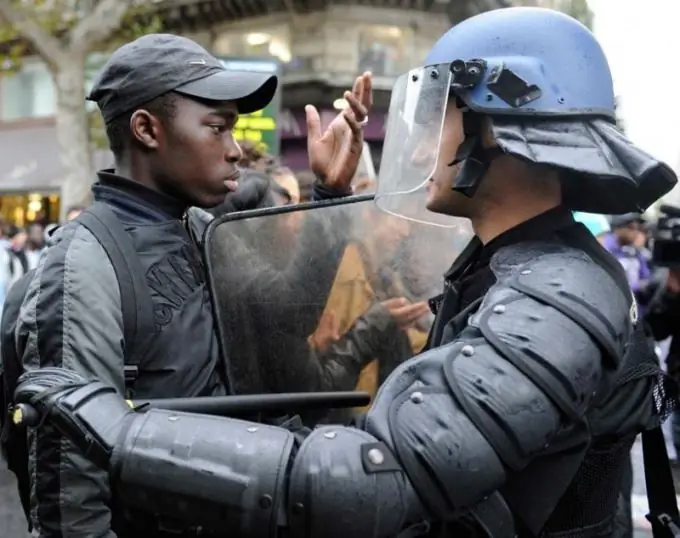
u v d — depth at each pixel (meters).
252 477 0.83
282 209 1.52
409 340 1.60
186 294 1.38
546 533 0.99
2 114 14.08
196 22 12.27
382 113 10.46
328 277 1.55
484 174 1.02
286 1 11.63
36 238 8.98
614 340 0.90
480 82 0.97
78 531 1.21
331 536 0.82
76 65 8.88
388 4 11.61
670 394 1.14
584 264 0.94
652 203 1.05
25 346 1.28
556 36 0.99
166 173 1.39
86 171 8.96
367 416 0.88
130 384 1.29
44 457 1.22
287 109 11.84
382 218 1.60
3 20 8.85
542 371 0.84
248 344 1.47
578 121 0.97
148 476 0.84
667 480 1.14
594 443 0.98
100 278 1.27
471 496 0.83
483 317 0.89
